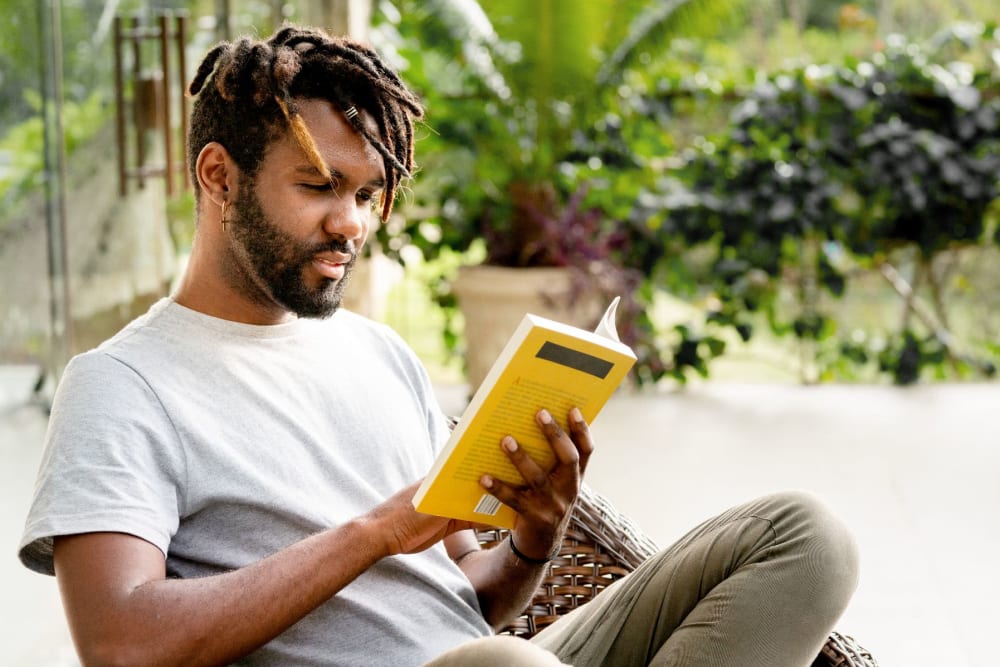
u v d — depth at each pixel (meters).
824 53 6.84
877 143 4.80
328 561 1.25
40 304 3.49
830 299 5.07
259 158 1.35
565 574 1.70
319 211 1.36
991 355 5.09
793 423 4.41
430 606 1.45
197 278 1.41
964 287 5.04
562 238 4.45
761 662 1.30
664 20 4.46
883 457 4.03
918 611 2.89
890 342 5.03
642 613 1.42
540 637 1.53
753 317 5.52
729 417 4.49
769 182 4.79
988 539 3.34
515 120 4.56
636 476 3.80
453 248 4.77
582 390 1.28
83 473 1.21
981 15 6.93
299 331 1.46
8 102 3.39
